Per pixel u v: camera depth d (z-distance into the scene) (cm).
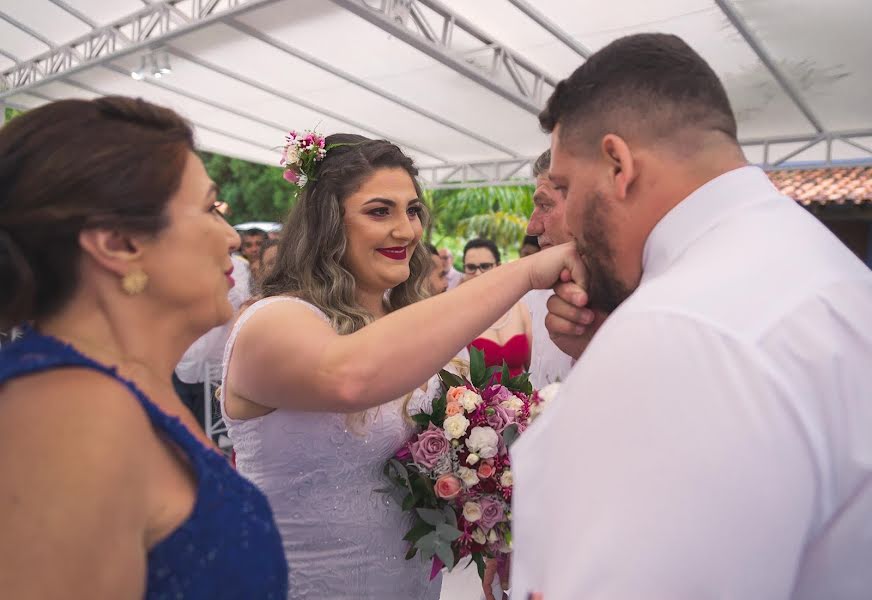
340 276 189
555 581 86
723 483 79
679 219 101
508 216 1678
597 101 106
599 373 88
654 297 91
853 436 84
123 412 83
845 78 581
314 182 194
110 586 77
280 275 197
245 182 2045
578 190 111
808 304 88
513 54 623
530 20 553
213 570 90
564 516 87
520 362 372
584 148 108
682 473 80
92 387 83
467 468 184
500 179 974
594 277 117
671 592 79
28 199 88
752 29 512
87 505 75
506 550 188
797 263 93
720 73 589
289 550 178
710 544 79
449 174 1027
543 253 144
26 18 666
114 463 79
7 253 88
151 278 97
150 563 87
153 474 88
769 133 730
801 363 84
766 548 79
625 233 108
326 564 179
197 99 800
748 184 102
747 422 80
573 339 144
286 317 151
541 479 95
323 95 756
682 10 499
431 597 207
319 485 178
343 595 180
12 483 75
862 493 84
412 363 135
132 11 627
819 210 877
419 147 935
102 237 91
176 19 605
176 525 89
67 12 645
